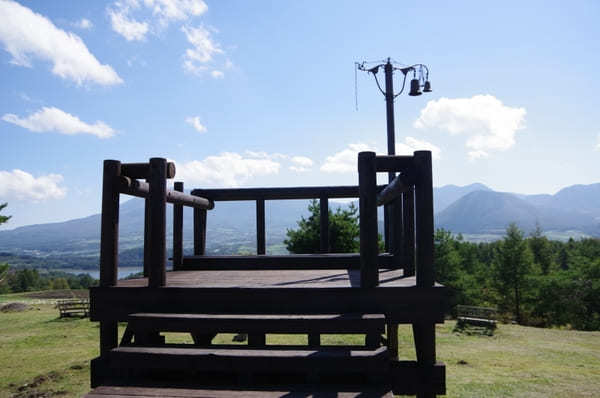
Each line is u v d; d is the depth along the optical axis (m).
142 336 3.28
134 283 3.60
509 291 31.83
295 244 18.36
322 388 2.59
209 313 3.21
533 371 10.83
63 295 38.28
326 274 4.59
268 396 2.45
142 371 2.91
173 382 2.79
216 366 2.71
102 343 3.26
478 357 12.77
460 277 29.45
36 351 13.52
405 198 4.11
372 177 3.11
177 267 5.42
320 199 6.34
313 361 2.66
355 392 2.51
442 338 16.44
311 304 3.15
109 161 3.32
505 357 12.79
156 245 3.32
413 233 4.07
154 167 3.33
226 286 3.29
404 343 13.74
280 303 3.19
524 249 31.64
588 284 29.77
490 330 18.33
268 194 6.31
